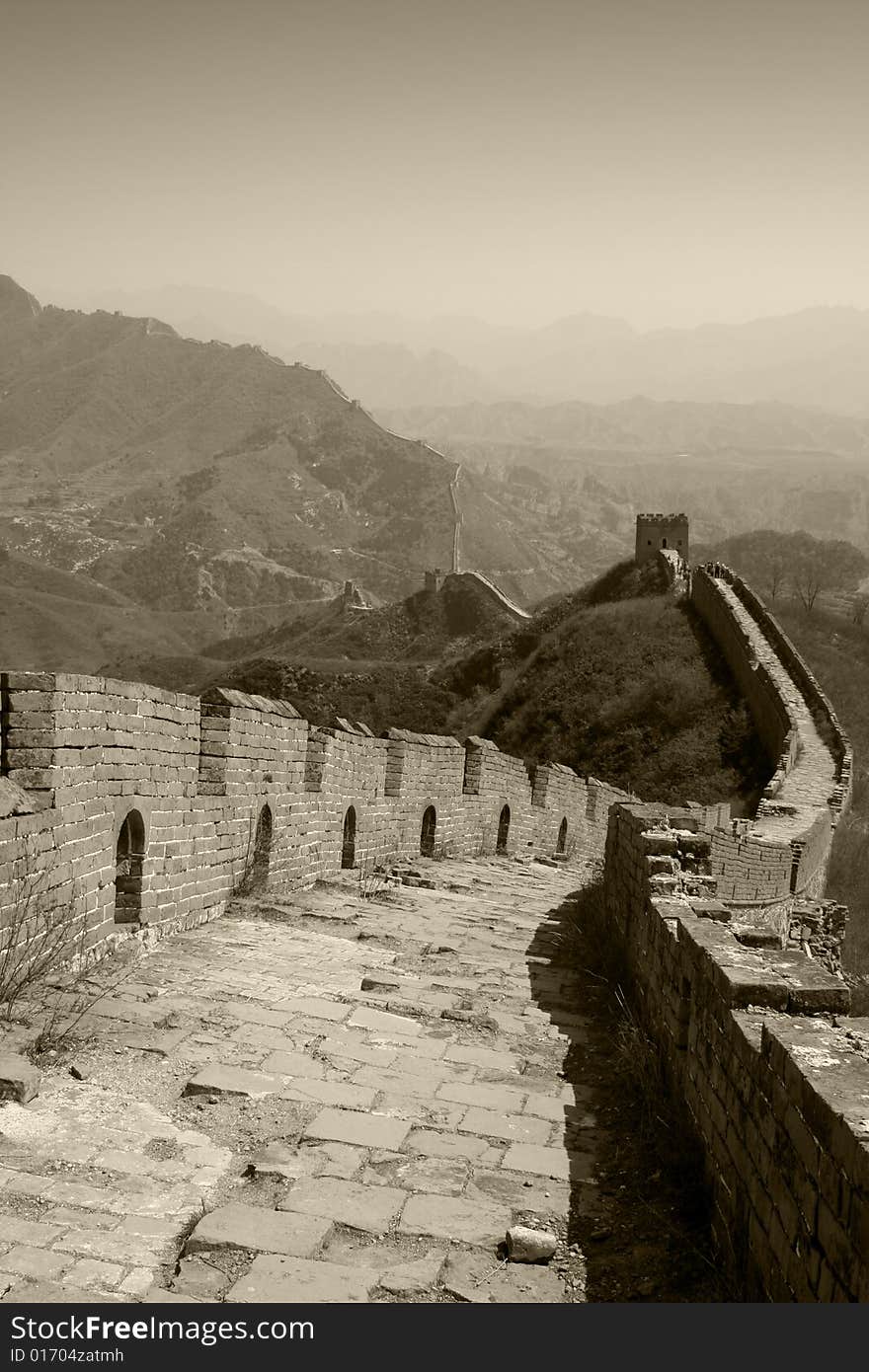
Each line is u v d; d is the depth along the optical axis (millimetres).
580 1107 7762
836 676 64875
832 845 34812
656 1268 5664
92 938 9898
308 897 15625
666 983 8250
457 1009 9719
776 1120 5141
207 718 13234
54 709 8984
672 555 92000
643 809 12070
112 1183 5871
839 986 6137
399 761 20750
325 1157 6457
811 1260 4527
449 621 165000
